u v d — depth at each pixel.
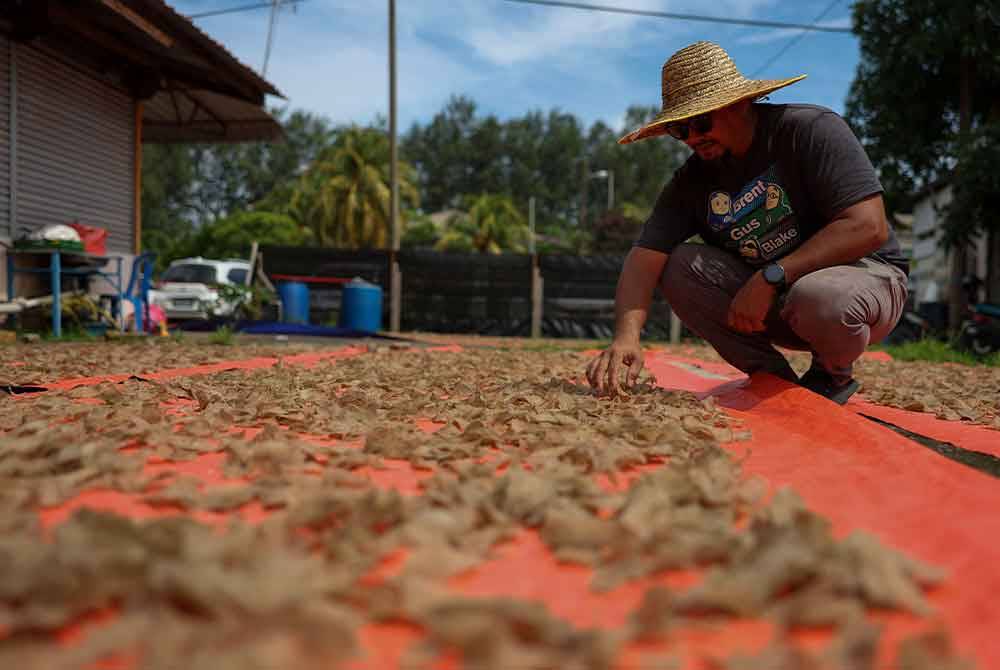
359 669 0.81
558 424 2.29
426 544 1.13
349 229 33.28
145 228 48.59
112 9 7.80
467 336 12.84
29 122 8.60
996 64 10.74
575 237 53.06
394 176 16.61
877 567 1.00
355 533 1.14
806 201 2.87
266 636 0.79
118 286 9.44
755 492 1.47
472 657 0.79
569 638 0.83
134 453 1.80
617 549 1.12
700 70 2.80
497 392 3.10
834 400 3.02
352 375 3.79
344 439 2.16
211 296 13.13
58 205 9.09
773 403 2.74
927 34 10.81
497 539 1.22
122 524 1.07
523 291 13.36
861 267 2.82
